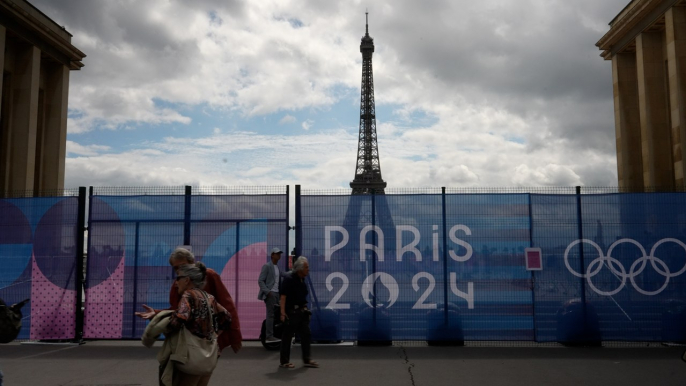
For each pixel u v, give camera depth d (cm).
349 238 1658
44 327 1655
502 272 1642
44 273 1670
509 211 1656
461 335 1623
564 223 1652
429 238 1655
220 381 1163
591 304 1627
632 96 4394
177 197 1678
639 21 4022
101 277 1666
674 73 3591
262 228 1661
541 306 1628
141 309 1652
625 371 1258
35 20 4172
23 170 4159
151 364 1344
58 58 4656
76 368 1295
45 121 4662
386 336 1627
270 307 1561
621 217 1647
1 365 1330
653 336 1608
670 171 3878
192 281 764
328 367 1311
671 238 1633
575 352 1514
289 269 1653
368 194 1672
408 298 1639
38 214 1686
